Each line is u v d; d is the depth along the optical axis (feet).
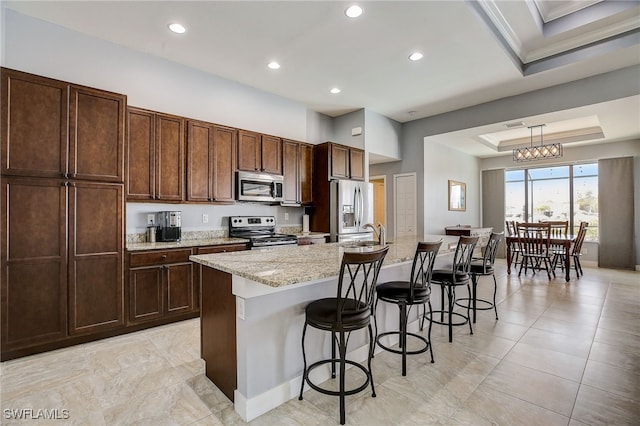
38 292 8.30
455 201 23.36
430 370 7.55
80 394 6.57
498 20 10.65
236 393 6.02
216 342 6.82
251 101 14.75
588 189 22.66
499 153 25.20
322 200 16.30
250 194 13.60
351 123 18.31
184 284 10.78
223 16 9.39
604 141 20.76
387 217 21.53
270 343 6.15
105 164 9.29
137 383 6.98
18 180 8.03
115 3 8.80
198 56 11.91
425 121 19.53
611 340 9.23
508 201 26.43
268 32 10.22
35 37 9.55
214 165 12.59
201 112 13.07
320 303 6.57
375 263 6.56
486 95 15.78
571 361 7.95
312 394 6.59
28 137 8.15
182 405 6.20
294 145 15.66
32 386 6.86
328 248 9.48
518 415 5.85
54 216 8.50
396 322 9.34
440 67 12.65
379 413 5.93
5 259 7.88
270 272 5.73
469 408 6.07
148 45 11.09
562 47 12.36
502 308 12.39
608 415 5.82
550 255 18.62
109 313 9.32
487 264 11.16
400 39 10.62
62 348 8.68
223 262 6.81
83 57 10.37
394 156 19.94
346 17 9.43
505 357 8.20
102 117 9.26
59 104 8.59
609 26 11.19
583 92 13.69
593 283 16.57
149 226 11.71
